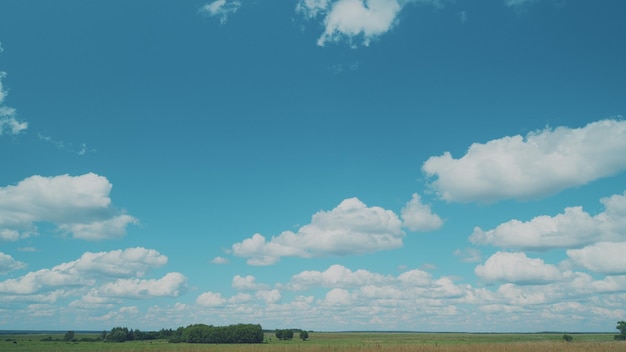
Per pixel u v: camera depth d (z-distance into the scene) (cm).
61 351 10194
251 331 16362
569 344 8312
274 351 9150
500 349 7981
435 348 8394
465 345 8775
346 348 9000
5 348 11288
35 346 12206
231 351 9388
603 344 8144
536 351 7650
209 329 16388
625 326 12369
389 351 8200
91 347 11631
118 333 17975
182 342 16388
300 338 19950
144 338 18825
